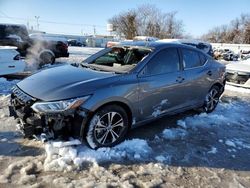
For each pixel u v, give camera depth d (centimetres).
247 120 565
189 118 536
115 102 364
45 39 1180
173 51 462
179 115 548
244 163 378
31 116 334
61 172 314
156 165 346
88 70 408
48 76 382
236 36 7044
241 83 806
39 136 346
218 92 588
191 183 318
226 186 318
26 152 351
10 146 364
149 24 4991
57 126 328
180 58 472
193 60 506
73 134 340
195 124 506
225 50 3597
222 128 503
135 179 314
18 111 347
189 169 347
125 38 5006
